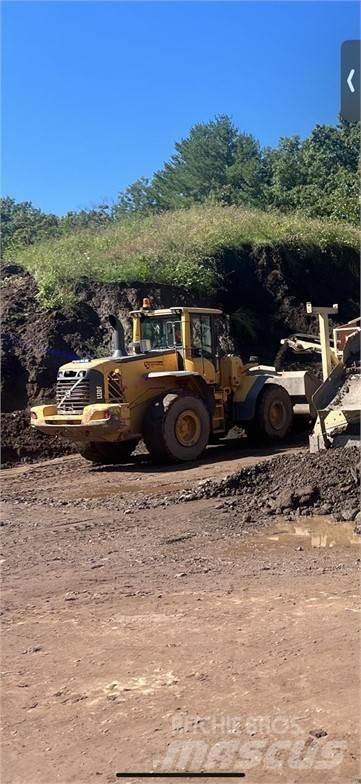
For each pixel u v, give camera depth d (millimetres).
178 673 4875
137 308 20688
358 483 9789
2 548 8555
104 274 21734
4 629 5902
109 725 4293
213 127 55938
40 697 4684
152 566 7539
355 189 34969
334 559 7441
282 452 15227
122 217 31000
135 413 14594
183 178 54125
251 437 16641
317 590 6352
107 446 15156
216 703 4445
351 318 24531
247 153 53750
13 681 4926
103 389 14172
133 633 5633
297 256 25141
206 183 53969
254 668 4855
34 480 13594
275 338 22969
